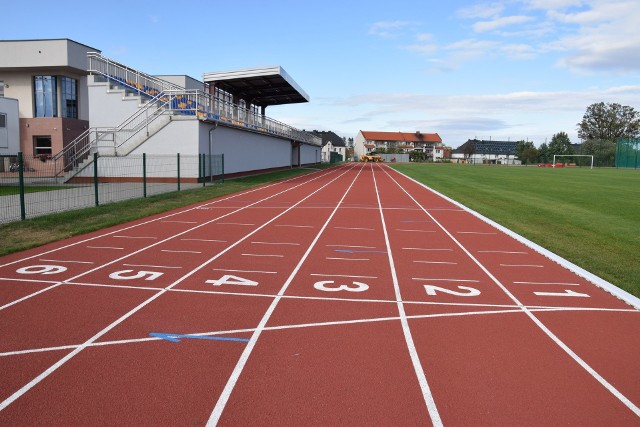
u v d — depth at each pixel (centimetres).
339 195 2334
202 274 859
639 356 542
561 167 7738
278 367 497
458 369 501
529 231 1327
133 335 575
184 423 393
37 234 1168
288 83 4159
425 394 448
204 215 1580
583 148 9994
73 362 500
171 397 433
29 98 3566
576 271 904
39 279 807
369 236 1263
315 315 658
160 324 612
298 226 1395
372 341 571
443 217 1630
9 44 3391
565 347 564
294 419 402
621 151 7488
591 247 1123
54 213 1438
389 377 480
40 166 2786
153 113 2788
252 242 1154
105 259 959
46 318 627
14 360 503
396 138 14425
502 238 1259
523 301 737
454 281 846
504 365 513
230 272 877
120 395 436
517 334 602
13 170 2880
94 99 2923
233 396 437
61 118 3488
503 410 424
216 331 592
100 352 526
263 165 4209
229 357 518
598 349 560
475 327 625
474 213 1700
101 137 2795
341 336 585
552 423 405
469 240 1229
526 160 10738
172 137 2720
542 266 962
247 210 1716
